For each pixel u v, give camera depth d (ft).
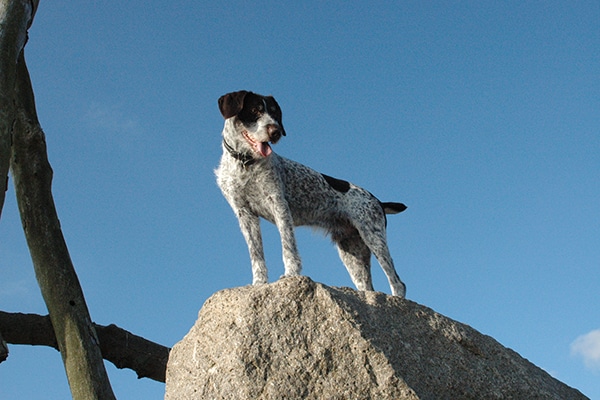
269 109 19.04
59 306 17.37
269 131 18.66
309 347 15.90
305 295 16.16
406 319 16.56
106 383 17.13
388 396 15.69
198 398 15.92
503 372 16.69
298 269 18.44
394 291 19.53
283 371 15.79
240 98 18.85
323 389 15.71
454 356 16.52
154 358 18.24
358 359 15.85
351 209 19.94
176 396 16.22
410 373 16.02
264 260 18.93
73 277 17.57
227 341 16.01
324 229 20.21
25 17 17.16
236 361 15.83
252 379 15.74
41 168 17.84
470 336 16.79
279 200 18.85
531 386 16.71
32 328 17.85
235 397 15.71
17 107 17.93
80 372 17.06
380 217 20.02
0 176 16.39
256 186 18.92
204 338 16.28
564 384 17.40
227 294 16.34
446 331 16.66
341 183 20.16
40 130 17.95
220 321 16.21
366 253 20.27
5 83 16.70
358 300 16.48
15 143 17.80
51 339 17.92
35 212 17.69
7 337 17.78
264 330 15.97
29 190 17.74
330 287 16.37
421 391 15.89
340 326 16.01
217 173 19.24
